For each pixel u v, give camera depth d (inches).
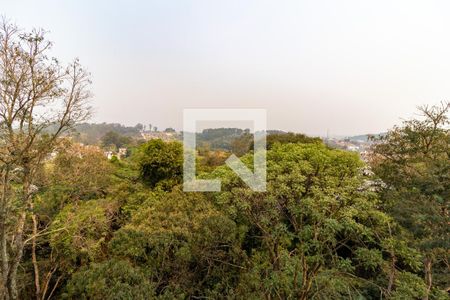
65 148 386.9
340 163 406.3
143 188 598.9
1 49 294.7
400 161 422.0
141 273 320.2
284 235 393.4
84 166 478.3
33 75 309.4
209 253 388.2
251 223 443.8
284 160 422.9
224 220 393.1
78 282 324.5
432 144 406.6
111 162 813.2
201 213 403.2
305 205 354.9
